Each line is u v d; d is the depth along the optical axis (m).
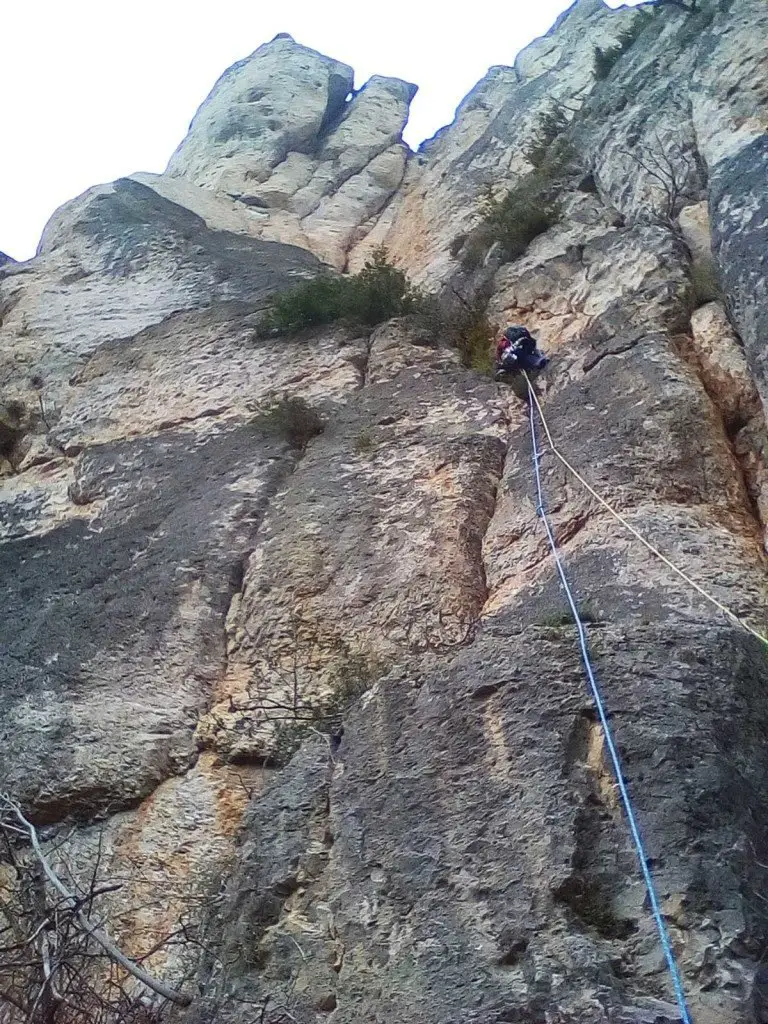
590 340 9.55
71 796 7.74
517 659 5.71
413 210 17.94
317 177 19.27
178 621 8.61
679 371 8.54
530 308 10.70
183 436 10.69
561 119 15.09
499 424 9.30
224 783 7.56
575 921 4.67
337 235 17.92
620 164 11.75
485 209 13.70
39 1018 4.66
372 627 7.91
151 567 9.17
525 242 11.65
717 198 9.52
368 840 5.31
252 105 20.50
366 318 11.45
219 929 5.45
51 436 11.54
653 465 7.94
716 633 5.85
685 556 7.15
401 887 5.06
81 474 10.72
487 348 10.63
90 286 13.74
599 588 7.09
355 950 4.97
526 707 5.46
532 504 8.22
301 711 7.60
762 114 10.30
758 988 4.32
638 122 12.03
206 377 11.34
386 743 5.68
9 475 11.78
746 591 6.93
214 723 7.86
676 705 5.33
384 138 20.52
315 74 21.72
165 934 6.76
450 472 8.84
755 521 7.73
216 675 8.24
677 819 4.84
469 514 8.45
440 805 5.28
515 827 5.04
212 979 5.17
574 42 19.36
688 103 11.65
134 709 8.13
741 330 8.50
